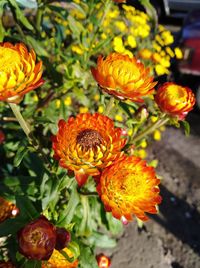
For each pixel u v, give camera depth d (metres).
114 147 0.14
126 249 0.33
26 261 0.16
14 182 0.24
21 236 0.14
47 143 0.27
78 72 0.28
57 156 0.14
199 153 0.45
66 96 0.33
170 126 0.48
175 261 0.33
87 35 0.33
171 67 0.47
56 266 0.17
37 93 0.31
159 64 0.40
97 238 0.27
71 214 0.19
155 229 0.35
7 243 0.20
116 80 0.15
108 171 0.14
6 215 0.19
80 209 0.24
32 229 0.14
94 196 0.24
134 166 0.15
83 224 0.23
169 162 0.43
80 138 0.14
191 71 0.46
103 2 0.28
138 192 0.15
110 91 0.16
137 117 0.21
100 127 0.15
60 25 0.35
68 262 0.17
